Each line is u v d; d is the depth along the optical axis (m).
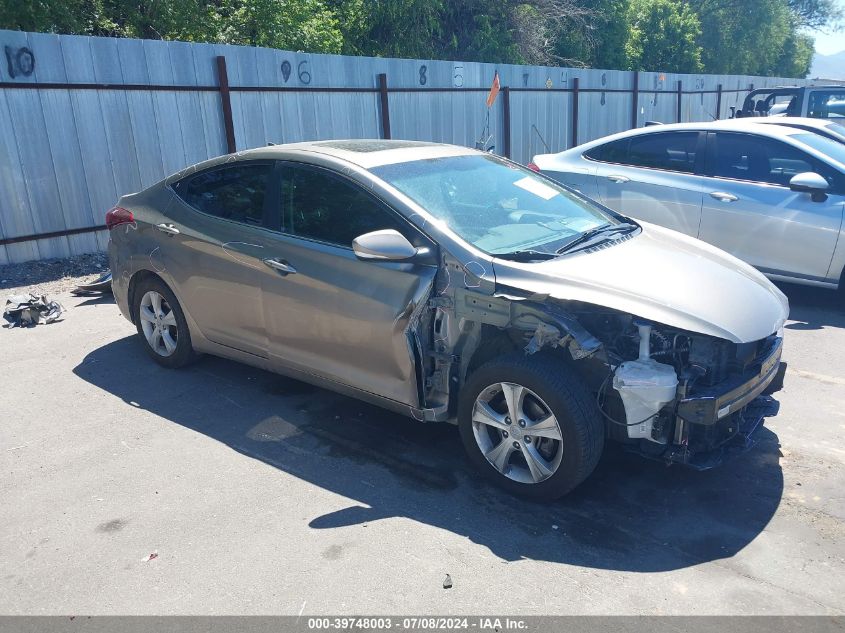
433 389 3.85
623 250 3.98
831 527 3.36
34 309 6.43
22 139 7.75
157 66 8.67
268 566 3.12
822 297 7.22
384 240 3.55
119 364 5.45
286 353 4.38
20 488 3.77
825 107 12.47
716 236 6.97
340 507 3.56
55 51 7.82
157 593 2.96
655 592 2.93
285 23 13.24
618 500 3.62
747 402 3.51
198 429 4.41
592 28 21.89
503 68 13.88
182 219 4.87
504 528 3.39
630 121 18.36
